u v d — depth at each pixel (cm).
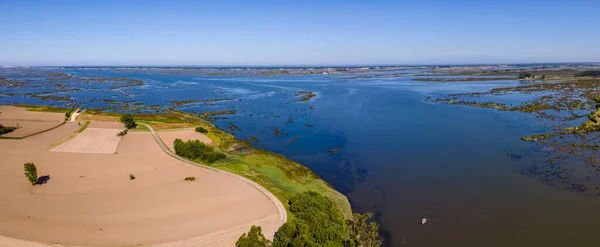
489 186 6066
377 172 6788
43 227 4403
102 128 9369
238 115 12425
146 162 6894
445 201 5534
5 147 7631
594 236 4503
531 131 9575
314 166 7138
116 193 5459
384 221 4928
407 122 11012
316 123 10994
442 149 8169
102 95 18250
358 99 16125
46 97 17200
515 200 5522
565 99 14475
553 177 6328
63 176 6122
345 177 6556
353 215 4919
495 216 5047
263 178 6119
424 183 6241
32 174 5641
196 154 7106
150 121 10325
